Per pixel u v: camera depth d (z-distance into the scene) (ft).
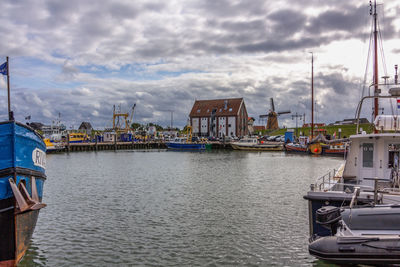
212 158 216.54
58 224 57.21
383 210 34.17
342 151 222.28
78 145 296.10
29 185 41.75
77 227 55.47
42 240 49.03
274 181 107.65
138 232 52.85
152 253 44.24
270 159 204.33
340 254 30.76
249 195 82.58
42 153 46.50
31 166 41.91
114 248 45.91
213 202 74.43
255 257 42.91
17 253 38.45
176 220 59.62
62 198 79.30
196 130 407.23
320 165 163.53
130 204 72.54
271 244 47.47
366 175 47.78
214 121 393.50
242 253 44.24
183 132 498.28
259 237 50.42
